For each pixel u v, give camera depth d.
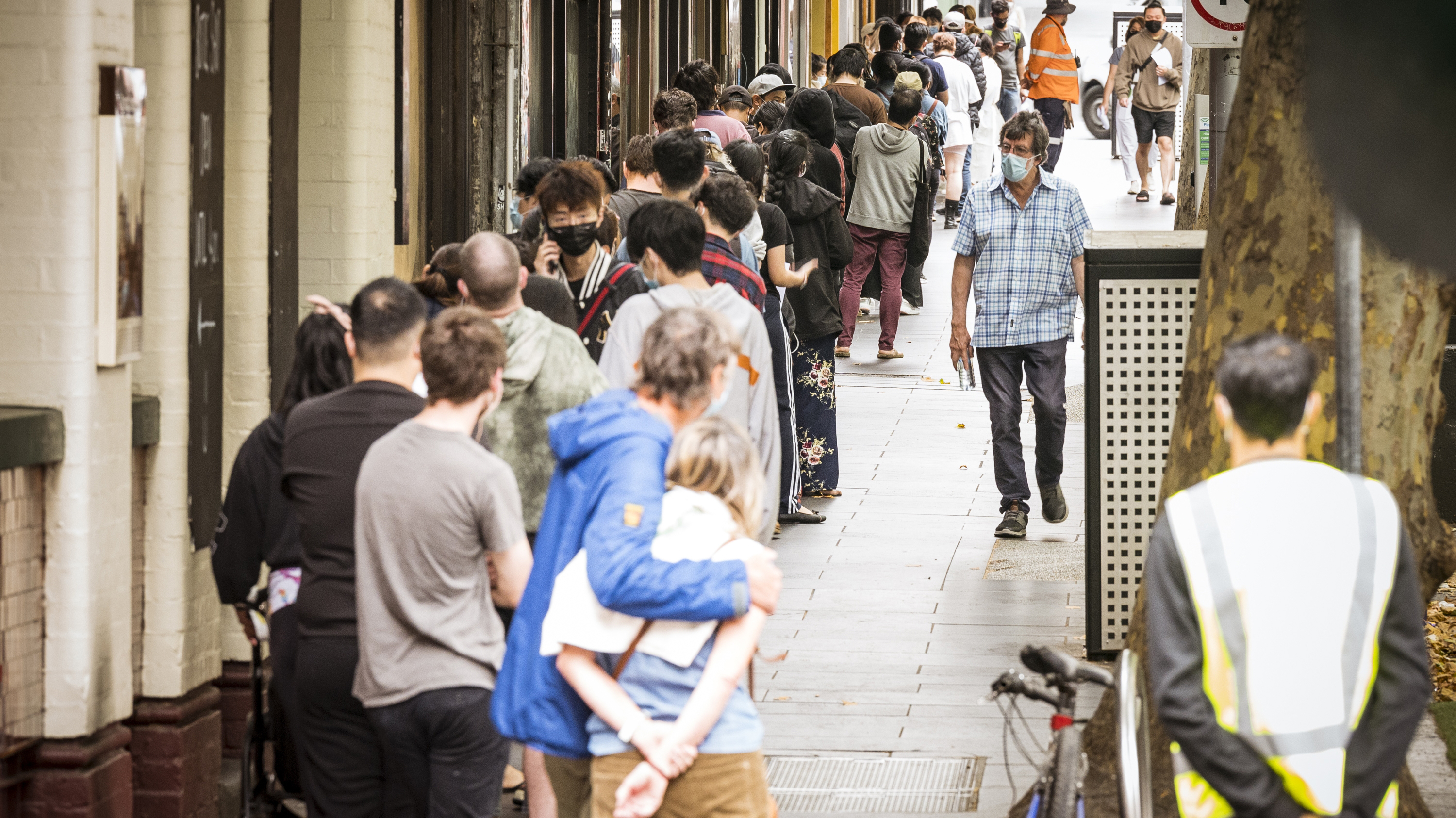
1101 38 108.62
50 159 12.30
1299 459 8.89
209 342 14.64
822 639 20.03
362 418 11.37
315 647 11.26
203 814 14.61
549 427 9.80
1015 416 24.64
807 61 76.88
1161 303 18.53
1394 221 3.84
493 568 11.33
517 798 15.05
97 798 12.82
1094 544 18.83
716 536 9.26
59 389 12.41
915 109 38.69
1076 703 17.52
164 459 14.12
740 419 14.52
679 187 19.34
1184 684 8.63
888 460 30.39
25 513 12.30
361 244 17.62
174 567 14.16
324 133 17.52
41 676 12.59
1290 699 8.48
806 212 26.91
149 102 14.00
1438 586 13.09
